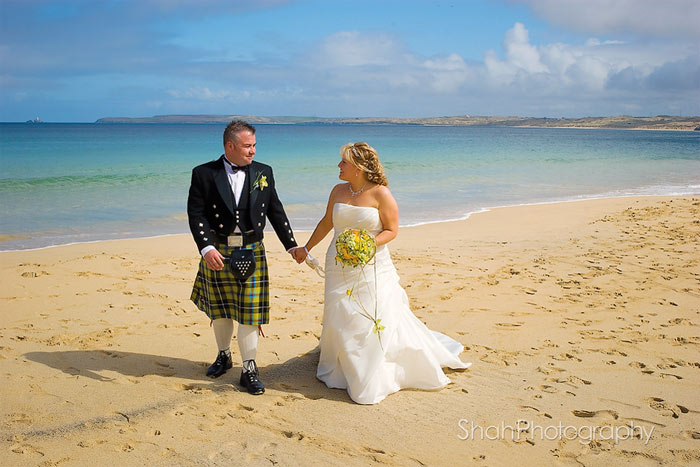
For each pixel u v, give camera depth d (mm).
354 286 4121
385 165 25469
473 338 5371
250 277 4062
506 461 3225
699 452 3332
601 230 11258
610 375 4504
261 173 4102
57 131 85938
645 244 9875
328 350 4309
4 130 92625
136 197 15102
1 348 4836
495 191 17797
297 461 3152
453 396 4102
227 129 3988
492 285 7273
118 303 6234
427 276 7699
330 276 4250
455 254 9094
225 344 4422
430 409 3885
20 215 12250
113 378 4281
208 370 4422
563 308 6332
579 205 14836
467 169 24375
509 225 11836
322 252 9258
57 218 12031
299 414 3764
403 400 4023
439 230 11211
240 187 4020
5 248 9172
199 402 3893
